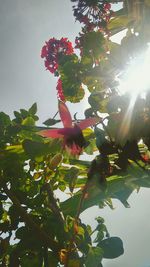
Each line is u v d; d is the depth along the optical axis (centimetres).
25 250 27
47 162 31
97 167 21
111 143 21
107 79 25
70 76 28
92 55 28
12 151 28
